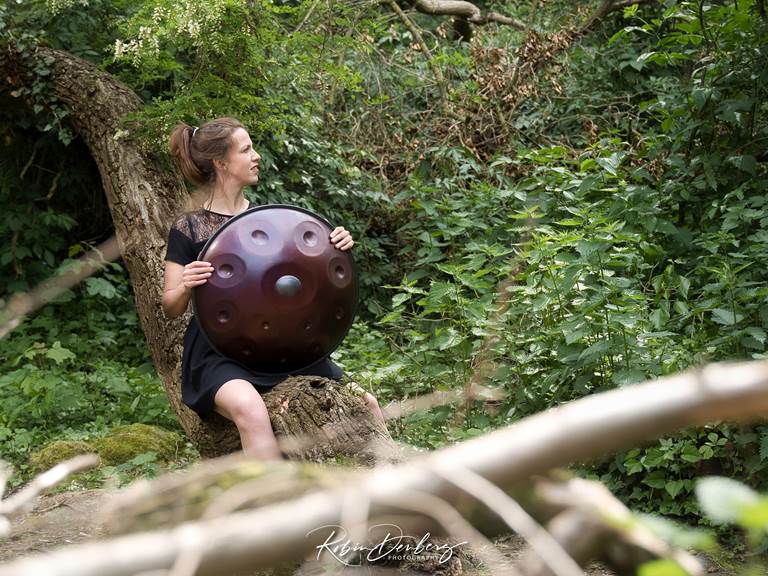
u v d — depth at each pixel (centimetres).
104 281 603
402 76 762
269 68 609
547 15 828
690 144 502
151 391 516
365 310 640
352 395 295
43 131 626
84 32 647
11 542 283
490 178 668
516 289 394
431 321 477
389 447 271
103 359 588
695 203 497
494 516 45
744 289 361
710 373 37
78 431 479
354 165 693
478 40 745
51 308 631
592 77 758
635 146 665
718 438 326
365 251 651
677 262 421
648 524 47
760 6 491
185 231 333
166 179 533
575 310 390
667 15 507
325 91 714
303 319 309
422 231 576
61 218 643
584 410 39
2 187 643
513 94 696
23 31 609
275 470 53
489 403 378
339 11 683
